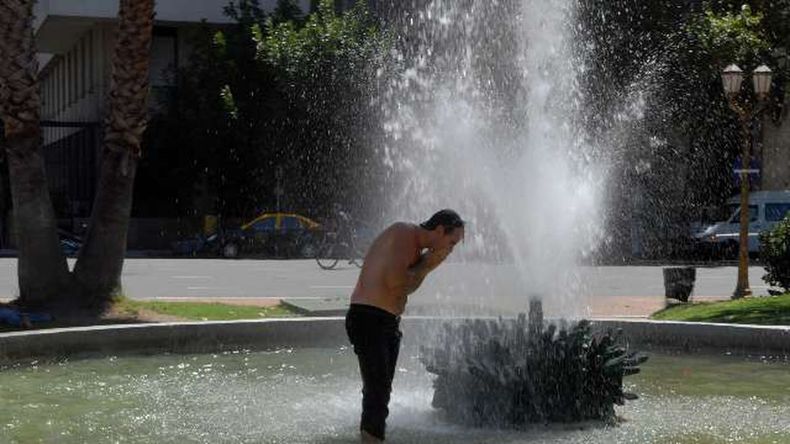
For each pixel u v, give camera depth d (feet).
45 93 297.94
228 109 184.24
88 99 215.31
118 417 37.42
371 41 176.76
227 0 201.26
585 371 36.78
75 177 220.02
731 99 98.89
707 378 45.65
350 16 185.37
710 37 145.28
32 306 67.56
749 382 44.60
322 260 156.87
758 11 157.79
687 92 162.20
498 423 36.32
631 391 42.52
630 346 54.49
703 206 176.55
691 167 170.60
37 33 218.18
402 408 39.17
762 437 34.37
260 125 186.50
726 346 52.16
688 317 67.26
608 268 150.10
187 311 69.10
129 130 69.72
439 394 37.58
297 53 179.63
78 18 197.36
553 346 36.94
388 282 34.27
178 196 200.13
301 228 176.76
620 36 158.40
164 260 167.02
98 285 69.15
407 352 52.26
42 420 36.83
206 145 188.34
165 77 203.31
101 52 203.31
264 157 187.01
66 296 68.28
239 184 193.36
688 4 166.09
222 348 54.13
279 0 197.16
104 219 69.41
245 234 178.09
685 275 85.71
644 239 166.20
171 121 192.85
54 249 68.44
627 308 81.41
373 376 33.96
